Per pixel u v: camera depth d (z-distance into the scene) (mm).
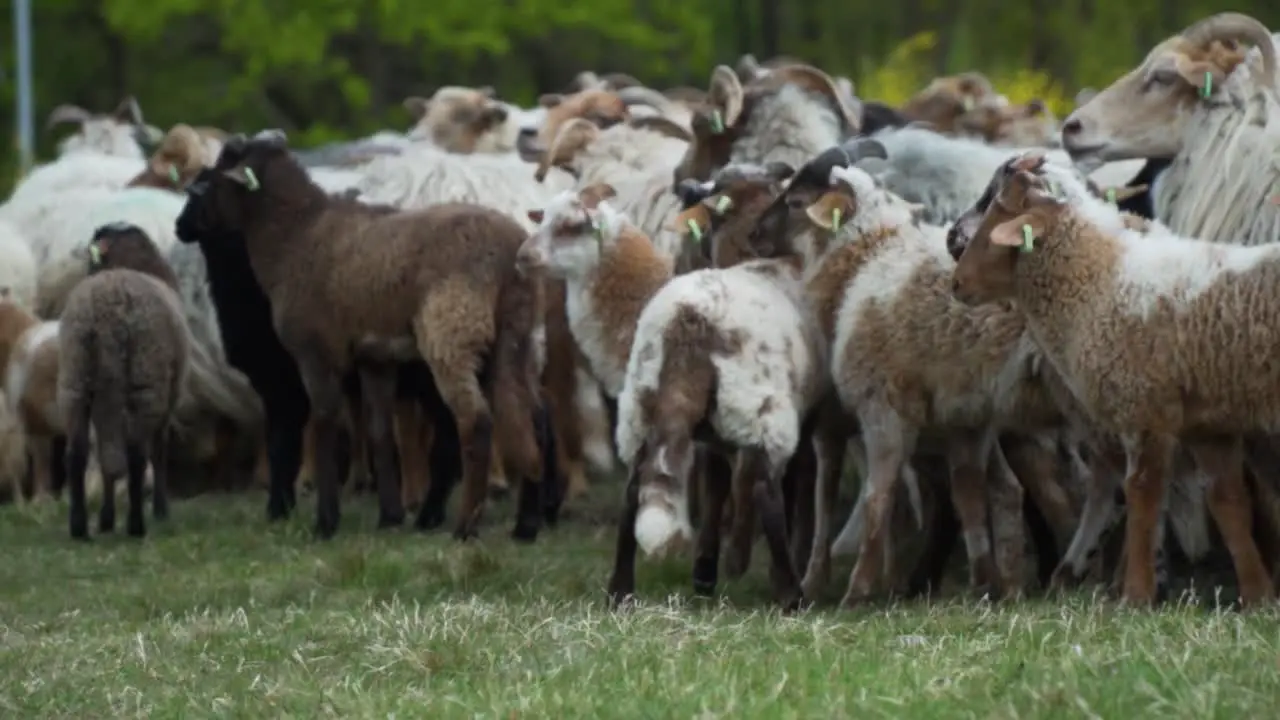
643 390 13383
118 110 32125
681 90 30250
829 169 14367
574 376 19469
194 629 13422
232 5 53094
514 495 19938
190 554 17406
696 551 14578
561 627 12242
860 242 14164
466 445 17094
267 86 57188
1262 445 12648
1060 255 12578
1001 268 12773
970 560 13906
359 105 55062
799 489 15125
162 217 23250
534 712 9961
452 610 13070
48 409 21172
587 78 30438
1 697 11672
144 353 18719
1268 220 14625
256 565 16469
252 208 18109
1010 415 13688
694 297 13375
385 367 17859
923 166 16547
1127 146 15328
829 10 48750
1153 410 12352
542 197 21453
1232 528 12430
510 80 56594
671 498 12922
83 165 26984
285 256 17938
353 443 20953
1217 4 43219
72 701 11562
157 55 57656
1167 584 13484
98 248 20094
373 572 15727
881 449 13883
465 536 17266
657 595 14406
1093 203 12742
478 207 17547
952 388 13641
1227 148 14844
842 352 13953
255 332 19062
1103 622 11641
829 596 14609
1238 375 12078
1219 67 14969
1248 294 12039
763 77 18734
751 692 10047
